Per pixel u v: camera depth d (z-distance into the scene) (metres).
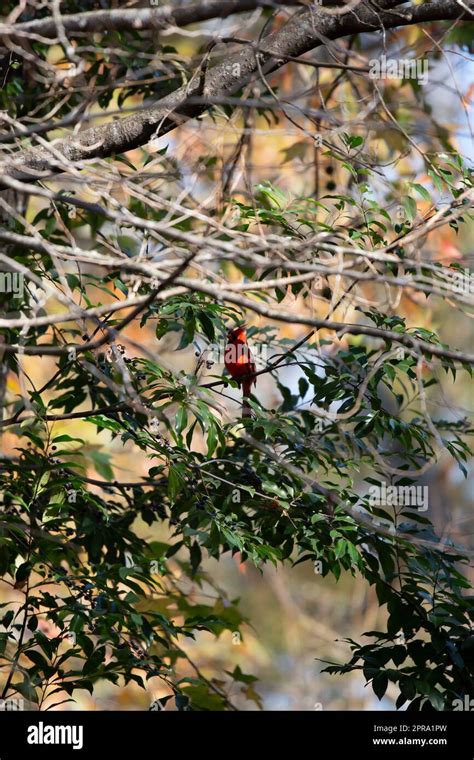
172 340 9.06
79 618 5.89
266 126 12.01
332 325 4.43
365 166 6.26
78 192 6.57
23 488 6.33
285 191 9.47
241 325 6.70
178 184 7.06
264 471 6.58
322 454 6.56
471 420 7.15
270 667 15.48
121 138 6.19
